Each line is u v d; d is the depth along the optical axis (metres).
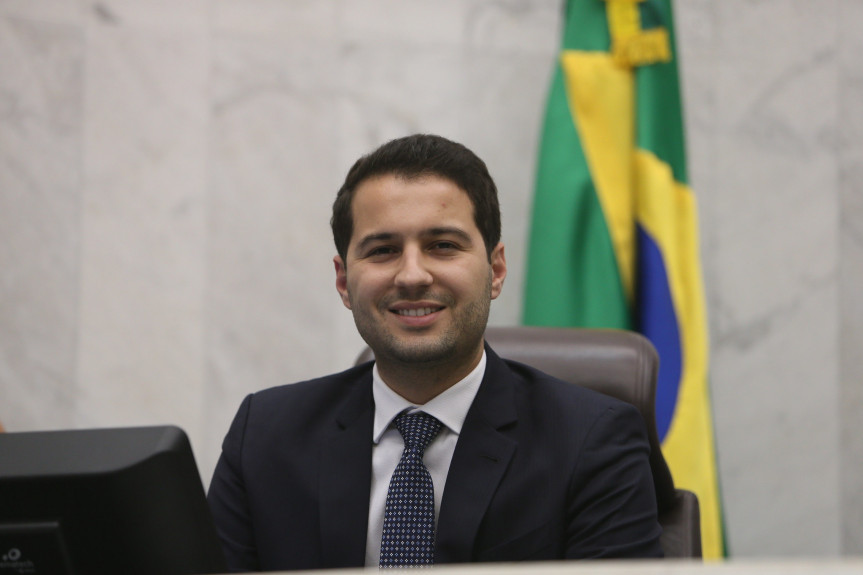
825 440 4.89
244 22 4.68
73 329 4.52
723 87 4.86
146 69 4.60
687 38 4.84
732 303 4.86
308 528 2.14
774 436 4.87
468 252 2.09
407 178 2.09
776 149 4.89
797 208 4.90
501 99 4.78
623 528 1.98
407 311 2.06
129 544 1.32
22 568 1.32
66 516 1.31
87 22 4.55
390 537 2.01
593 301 4.12
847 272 4.91
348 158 4.73
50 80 4.50
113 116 4.57
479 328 2.11
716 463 4.22
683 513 2.42
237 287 4.67
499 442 2.10
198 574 1.37
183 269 4.62
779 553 4.85
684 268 4.24
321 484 2.16
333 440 2.23
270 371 4.69
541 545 2.00
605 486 2.02
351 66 4.74
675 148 4.29
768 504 4.86
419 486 2.06
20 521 1.31
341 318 4.75
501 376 2.24
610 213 4.17
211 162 4.65
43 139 4.50
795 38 4.90
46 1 4.51
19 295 4.46
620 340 2.59
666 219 4.14
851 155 4.91
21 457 1.33
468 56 4.77
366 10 4.75
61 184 4.51
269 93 4.70
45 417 4.48
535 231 4.23
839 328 4.91
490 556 1.99
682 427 4.06
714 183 4.85
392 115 4.75
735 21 4.87
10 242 4.46
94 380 4.54
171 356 4.61
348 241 2.18
